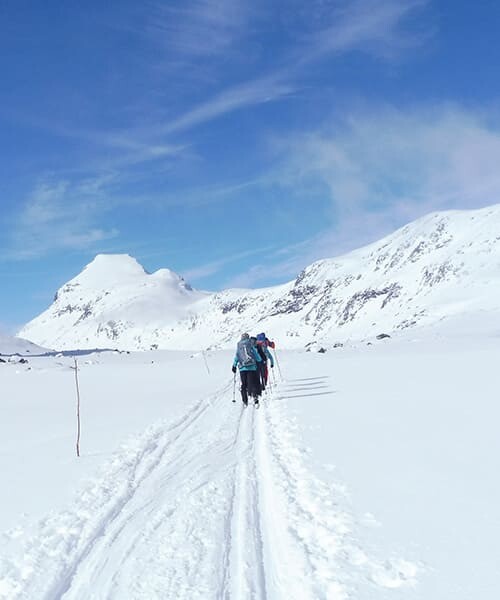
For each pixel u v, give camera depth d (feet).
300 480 22.93
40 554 17.60
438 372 66.03
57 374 126.31
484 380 53.52
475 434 28.60
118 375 115.85
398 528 16.74
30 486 25.57
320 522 18.10
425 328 300.20
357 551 15.42
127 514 21.26
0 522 20.72
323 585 13.87
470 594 12.41
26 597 14.82
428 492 19.71
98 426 44.06
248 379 51.11
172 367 136.87
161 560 16.65
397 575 13.76
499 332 232.32
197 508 21.22
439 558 14.43
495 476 20.92
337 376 72.84
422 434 29.63
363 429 32.63
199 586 14.76
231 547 17.33
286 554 16.20
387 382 59.21
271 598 13.84
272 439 33.22
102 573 16.08
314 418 38.78
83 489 24.80
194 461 29.71
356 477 22.48
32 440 38.75
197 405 55.52
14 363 175.22
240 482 24.57
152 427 41.73
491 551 14.47
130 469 28.53
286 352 192.13
